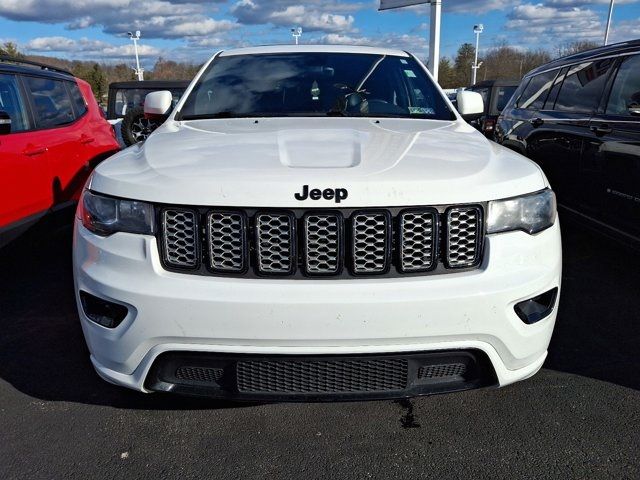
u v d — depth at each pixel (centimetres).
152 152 230
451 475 206
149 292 190
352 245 190
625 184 385
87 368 287
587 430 232
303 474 208
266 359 192
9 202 377
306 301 184
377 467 211
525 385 268
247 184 190
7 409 249
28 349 307
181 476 207
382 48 387
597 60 459
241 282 190
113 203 202
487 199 197
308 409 249
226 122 297
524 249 201
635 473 206
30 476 206
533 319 205
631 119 387
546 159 508
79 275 209
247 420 241
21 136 403
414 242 193
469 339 194
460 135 266
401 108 324
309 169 198
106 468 211
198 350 192
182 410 248
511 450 220
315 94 330
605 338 319
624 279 413
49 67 488
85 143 486
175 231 194
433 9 1405
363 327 186
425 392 200
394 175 195
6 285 404
